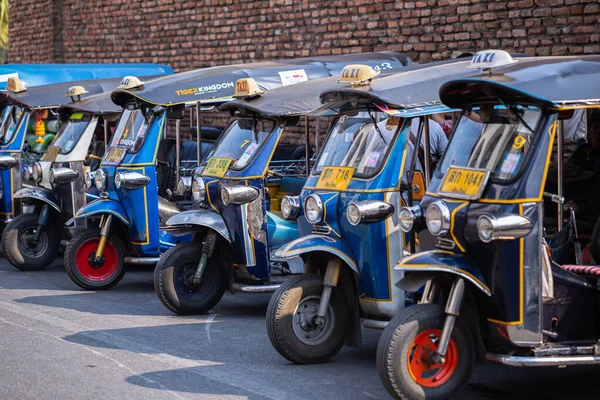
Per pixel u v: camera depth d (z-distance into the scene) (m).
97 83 11.68
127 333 7.43
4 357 6.62
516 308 5.19
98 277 9.48
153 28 16.86
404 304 6.36
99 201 9.26
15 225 10.49
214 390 5.79
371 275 6.32
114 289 9.56
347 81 6.74
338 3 13.29
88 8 18.58
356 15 13.04
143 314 8.23
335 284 6.37
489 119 5.55
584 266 5.57
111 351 6.81
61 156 10.20
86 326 7.69
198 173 8.34
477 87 5.48
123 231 9.62
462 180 5.39
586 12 10.22
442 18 11.84
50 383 5.94
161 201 9.66
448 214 5.32
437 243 5.47
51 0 19.41
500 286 5.19
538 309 5.21
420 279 5.34
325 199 6.50
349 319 6.55
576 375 6.22
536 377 6.17
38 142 12.09
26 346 6.96
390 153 6.39
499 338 5.31
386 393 5.73
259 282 7.98
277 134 7.95
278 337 6.32
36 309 8.43
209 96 9.29
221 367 6.37
